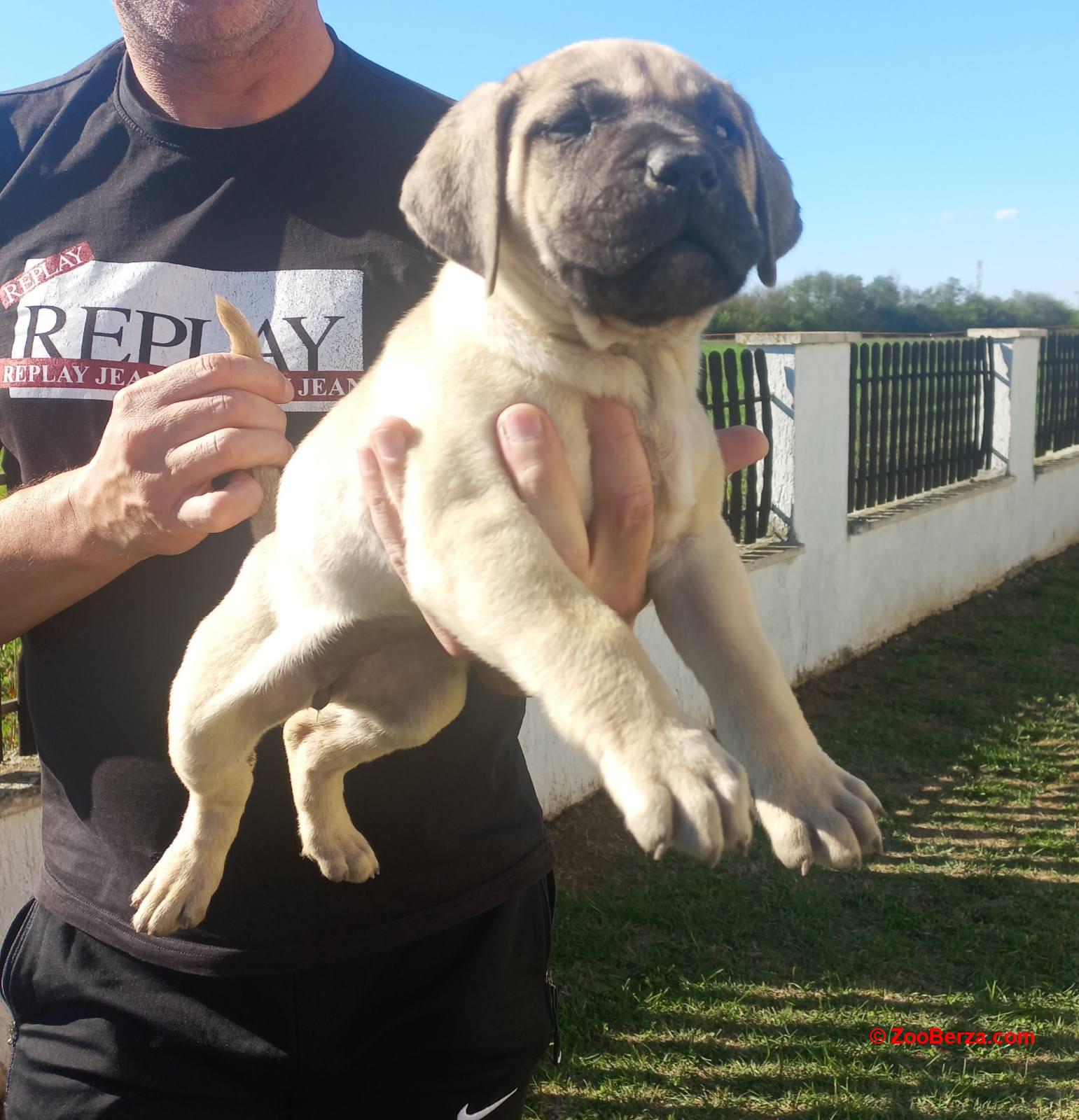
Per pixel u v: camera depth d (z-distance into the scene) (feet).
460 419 1.90
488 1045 2.29
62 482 2.15
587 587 1.81
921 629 8.58
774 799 1.82
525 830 2.50
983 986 4.14
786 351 7.11
